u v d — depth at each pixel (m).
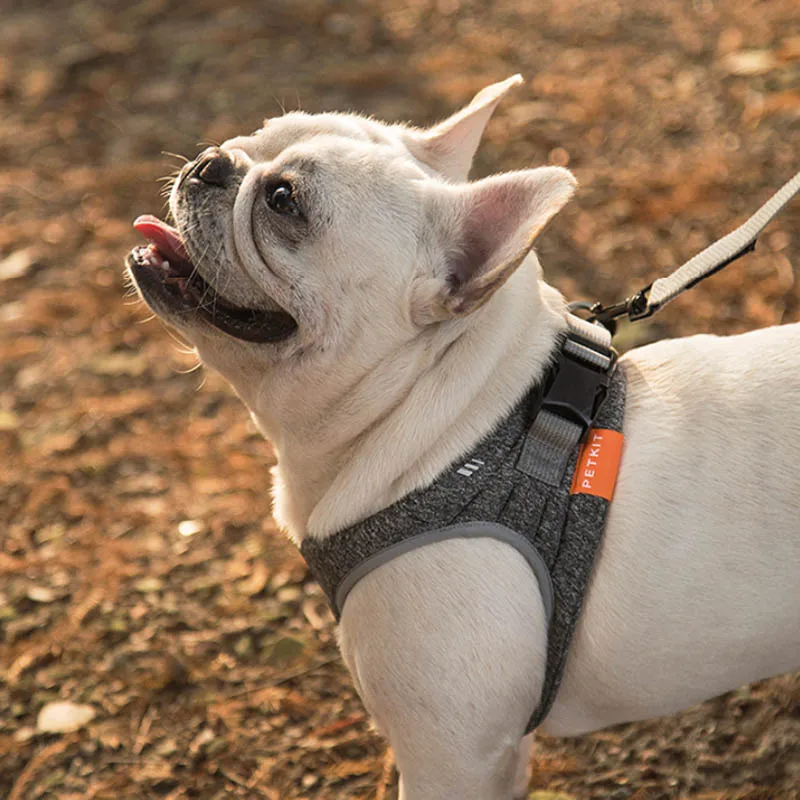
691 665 2.17
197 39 6.59
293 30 6.56
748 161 4.80
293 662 3.18
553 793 2.78
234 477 3.85
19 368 4.45
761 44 5.59
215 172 2.30
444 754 2.13
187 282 2.37
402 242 2.16
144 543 3.62
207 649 3.25
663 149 5.02
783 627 2.13
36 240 5.15
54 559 3.59
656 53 5.75
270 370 2.33
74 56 6.54
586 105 5.41
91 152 5.72
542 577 2.07
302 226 2.17
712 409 2.18
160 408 4.20
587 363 2.19
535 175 2.07
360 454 2.24
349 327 2.20
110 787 2.90
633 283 4.32
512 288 2.25
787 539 2.08
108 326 4.61
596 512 2.08
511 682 2.09
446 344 2.21
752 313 4.05
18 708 3.12
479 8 6.53
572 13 6.30
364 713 3.03
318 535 2.25
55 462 3.99
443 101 5.64
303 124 2.35
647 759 2.83
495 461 2.13
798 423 2.13
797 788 2.70
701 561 2.09
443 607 2.07
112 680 3.18
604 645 2.13
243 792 2.87
